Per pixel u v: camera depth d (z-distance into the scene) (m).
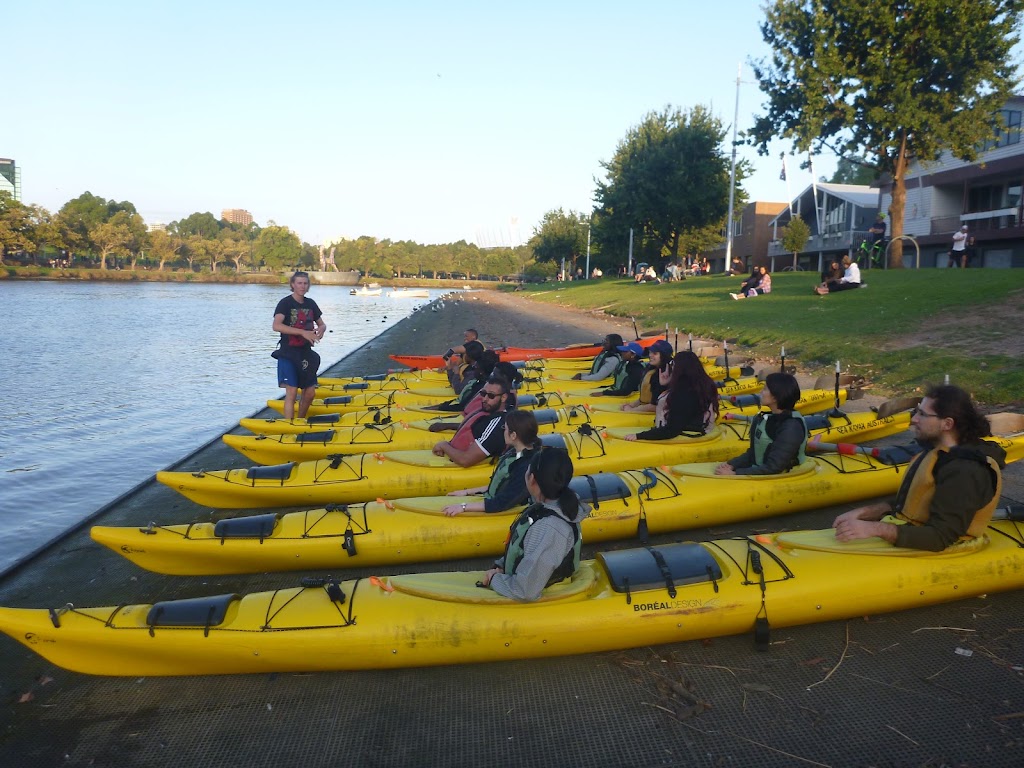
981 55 23.59
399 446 7.70
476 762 3.42
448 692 3.93
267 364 21.47
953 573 4.29
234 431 11.79
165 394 16.14
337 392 11.91
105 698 4.00
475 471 6.50
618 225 47.75
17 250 90.88
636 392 9.55
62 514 8.16
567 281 72.56
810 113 25.03
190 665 4.07
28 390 16.67
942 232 33.47
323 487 6.49
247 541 5.26
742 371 11.18
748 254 54.44
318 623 3.99
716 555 4.39
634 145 47.44
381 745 3.56
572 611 3.97
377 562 5.37
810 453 6.52
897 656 4.05
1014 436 6.15
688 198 41.19
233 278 114.75
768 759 3.35
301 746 3.57
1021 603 4.50
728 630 4.18
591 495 5.58
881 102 25.19
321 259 143.75
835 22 25.20
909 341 12.62
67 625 3.94
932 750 3.35
